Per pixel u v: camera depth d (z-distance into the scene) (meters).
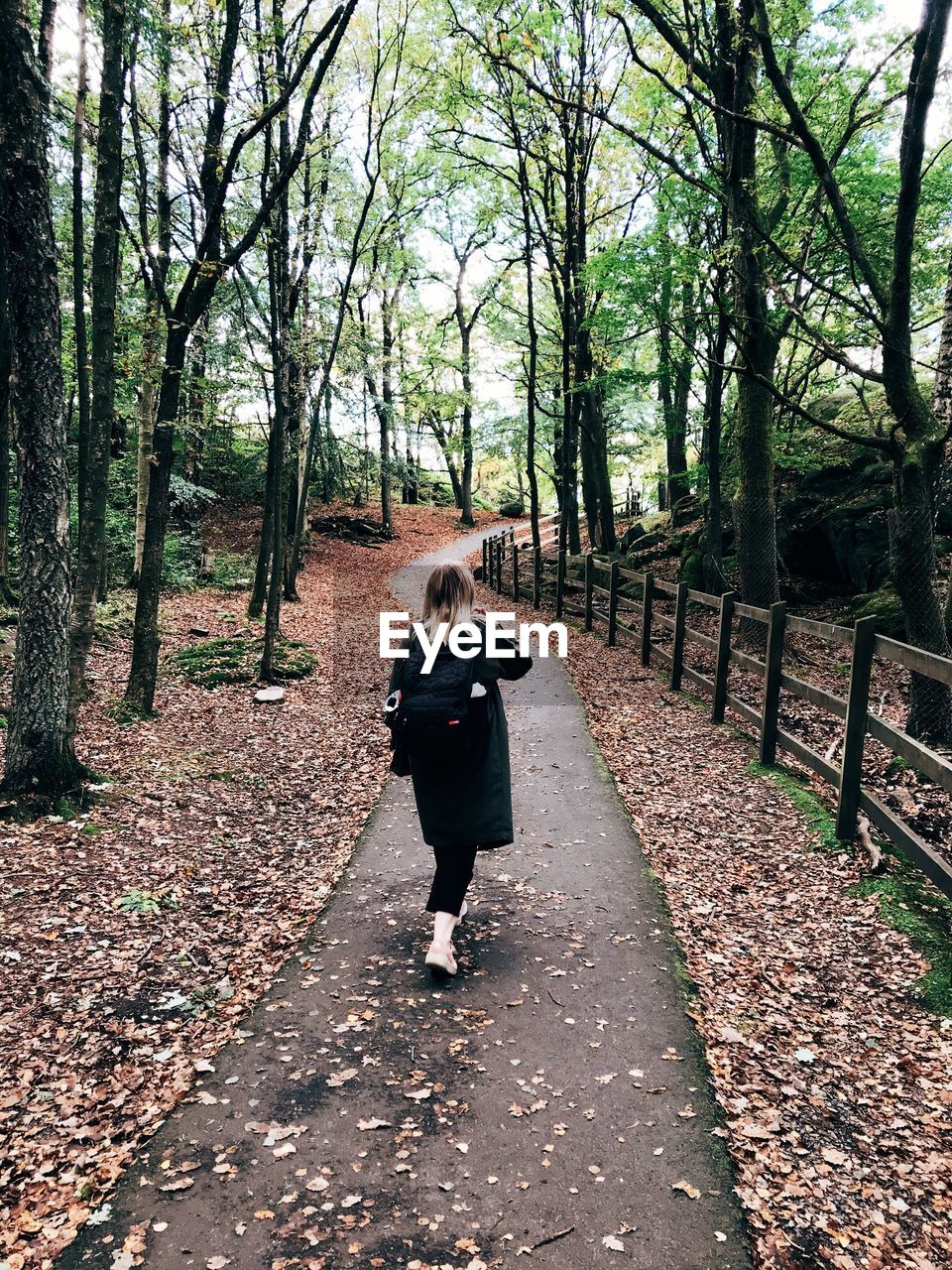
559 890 4.62
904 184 6.25
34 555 5.45
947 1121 2.76
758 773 6.34
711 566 14.33
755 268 8.32
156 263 8.27
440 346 33.44
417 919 4.34
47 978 3.70
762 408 11.11
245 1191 2.50
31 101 5.07
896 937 3.88
